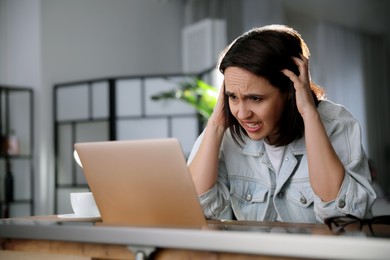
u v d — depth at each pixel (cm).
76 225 108
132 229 99
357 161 158
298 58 154
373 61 805
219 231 92
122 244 101
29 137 530
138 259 99
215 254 94
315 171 148
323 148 148
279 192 169
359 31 796
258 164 171
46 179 531
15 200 516
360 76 788
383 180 795
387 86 810
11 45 546
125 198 129
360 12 721
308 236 84
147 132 506
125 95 507
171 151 120
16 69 543
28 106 530
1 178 525
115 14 587
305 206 165
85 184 526
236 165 174
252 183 173
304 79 152
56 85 532
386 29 790
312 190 158
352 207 146
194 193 120
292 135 160
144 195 126
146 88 504
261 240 87
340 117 164
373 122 794
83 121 524
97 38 570
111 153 129
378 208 430
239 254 91
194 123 505
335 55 764
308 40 743
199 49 619
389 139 803
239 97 151
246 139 170
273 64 148
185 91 468
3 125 535
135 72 602
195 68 625
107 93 516
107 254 106
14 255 129
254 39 151
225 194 171
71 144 538
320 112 165
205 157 163
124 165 127
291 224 135
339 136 162
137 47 605
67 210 531
